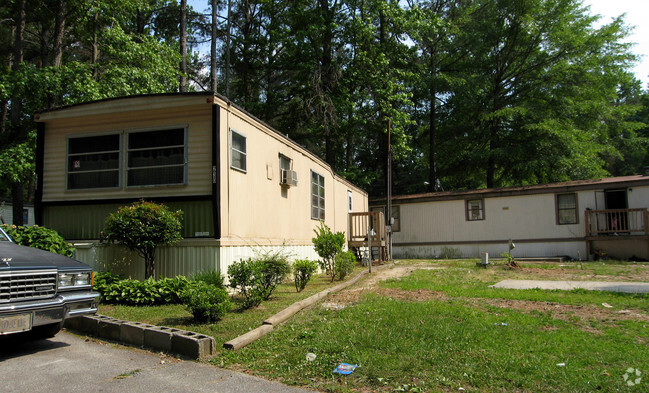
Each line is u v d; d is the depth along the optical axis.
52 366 4.75
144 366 4.80
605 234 18.86
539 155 26.97
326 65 25.33
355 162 32.88
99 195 9.48
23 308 4.84
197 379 4.41
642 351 4.75
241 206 9.42
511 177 30.00
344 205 18.66
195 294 6.38
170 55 18.89
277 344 5.48
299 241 12.80
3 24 20.11
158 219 8.11
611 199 19.73
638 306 7.14
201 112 8.99
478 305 7.38
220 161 8.70
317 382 4.32
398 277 11.77
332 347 5.18
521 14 27.98
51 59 18.86
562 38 27.69
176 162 9.06
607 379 4.02
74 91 15.29
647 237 17.55
